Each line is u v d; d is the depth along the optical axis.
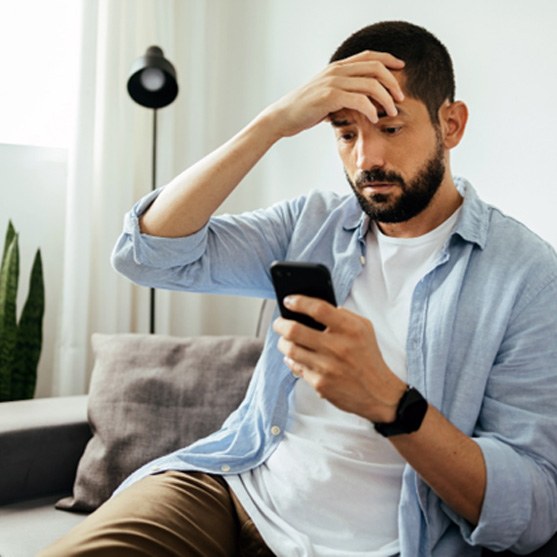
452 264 1.02
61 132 2.35
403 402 0.81
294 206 1.23
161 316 2.43
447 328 0.96
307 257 1.14
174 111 2.52
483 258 1.01
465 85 1.65
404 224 1.06
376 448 0.96
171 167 2.46
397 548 0.92
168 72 2.04
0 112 2.27
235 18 2.48
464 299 0.98
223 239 1.15
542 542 0.88
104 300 2.32
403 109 0.97
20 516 1.40
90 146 2.25
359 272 1.08
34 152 2.32
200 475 1.08
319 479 0.97
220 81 2.55
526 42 1.50
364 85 0.95
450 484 0.85
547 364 0.91
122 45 2.35
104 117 2.32
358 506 0.95
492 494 0.84
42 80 2.31
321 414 1.03
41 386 2.35
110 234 2.32
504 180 1.55
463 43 1.65
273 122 1.04
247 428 1.11
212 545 1.00
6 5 2.25
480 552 0.93
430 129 0.99
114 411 1.52
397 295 1.05
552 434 0.88
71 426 1.56
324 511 0.96
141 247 1.08
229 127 2.52
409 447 0.83
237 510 1.04
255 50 2.38
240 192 2.44
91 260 2.35
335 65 1.02
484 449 0.86
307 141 2.12
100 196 2.33
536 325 0.93
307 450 0.99
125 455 1.47
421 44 1.01
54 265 2.37
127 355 1.60
